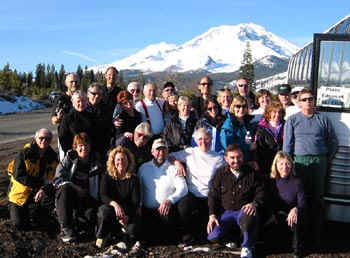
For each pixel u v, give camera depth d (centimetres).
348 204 625
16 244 565
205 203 606
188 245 579
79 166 607
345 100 631
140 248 561
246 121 644
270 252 565
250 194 566
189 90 3109
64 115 662
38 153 636
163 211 576
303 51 1109
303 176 594
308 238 596
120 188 587
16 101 5294
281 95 779
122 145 630
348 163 631
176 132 660
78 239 596
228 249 569
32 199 636
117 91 772
